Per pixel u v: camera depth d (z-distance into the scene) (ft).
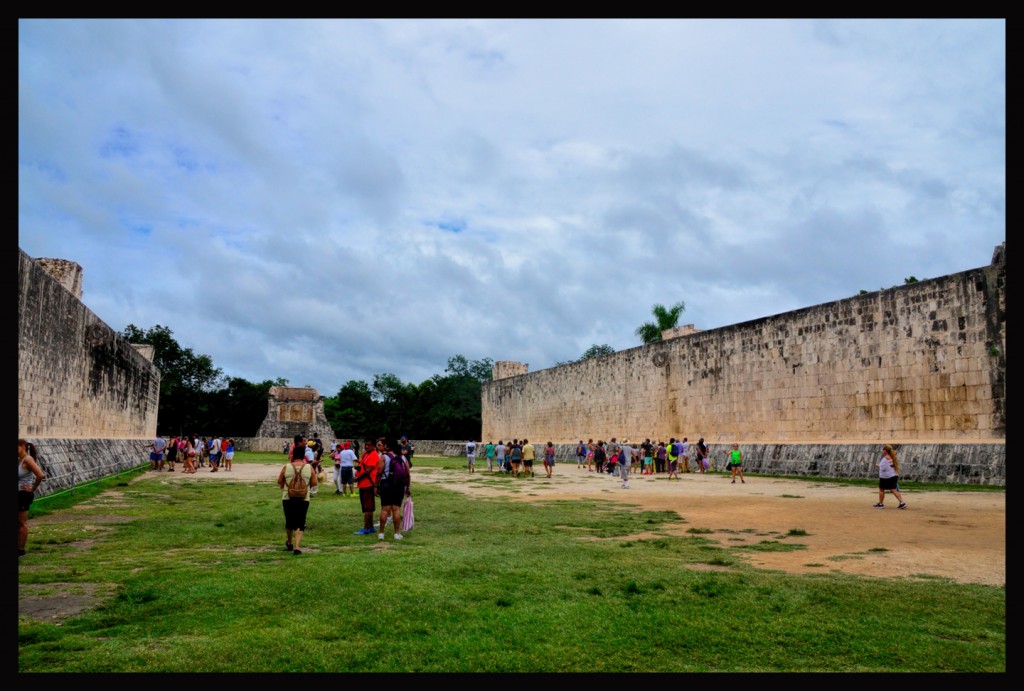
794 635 17.89
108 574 24.39
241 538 33.78
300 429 229.04
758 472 90.33
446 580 23.86
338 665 15.49
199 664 15.37
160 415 232.12
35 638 17.03
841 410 83.51
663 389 117.29
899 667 15.61
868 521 39.81
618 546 31.86
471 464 104.73
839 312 84.84
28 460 27.63
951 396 70.85
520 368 189.16
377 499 54.34
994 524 37.83
